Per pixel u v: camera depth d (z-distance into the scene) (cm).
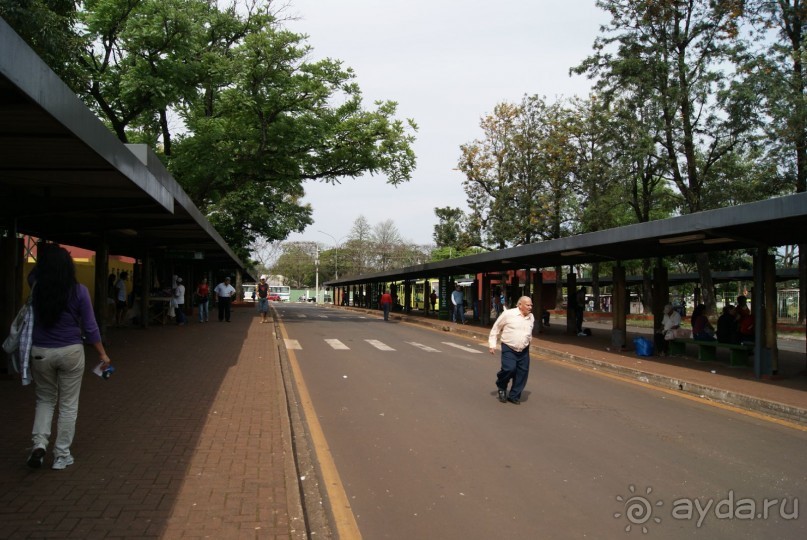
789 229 1112
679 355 1553
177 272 3550
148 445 636
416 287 5022
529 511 503
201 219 1554
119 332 1950
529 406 934
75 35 1370
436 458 652
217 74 2173
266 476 549
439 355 1609
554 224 3872
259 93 2362
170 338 1789
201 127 2225
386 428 782
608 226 3412
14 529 414
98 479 523
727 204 2762
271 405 856
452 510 504
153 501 478
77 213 1213
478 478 586
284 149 2545
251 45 2242
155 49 2023
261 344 1697
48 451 598
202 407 834
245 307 4747
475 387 1100
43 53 1223
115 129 2181
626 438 744
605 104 2964
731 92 2448
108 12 1988
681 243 1384
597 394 1055
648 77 2725
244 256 4947
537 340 2006
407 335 2267
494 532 460
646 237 1262
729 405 976
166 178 1028
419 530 463
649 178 3353
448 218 5866
